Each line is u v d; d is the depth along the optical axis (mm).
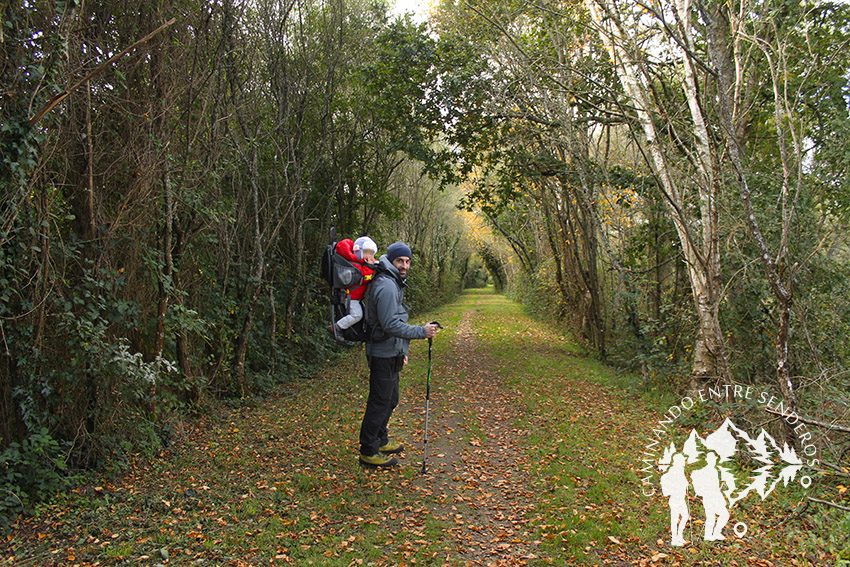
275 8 10312
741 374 7375
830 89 7430
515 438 6535
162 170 6102
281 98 10414
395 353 5316
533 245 24766
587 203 11031
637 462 5438
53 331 4957
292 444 6207
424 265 29891
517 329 19719
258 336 10008
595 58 10617
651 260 11555
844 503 4301
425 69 12586
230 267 8969
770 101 8211
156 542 3891
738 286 7195
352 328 5277
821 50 7332
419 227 29203
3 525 4055
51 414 4941
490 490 4914
